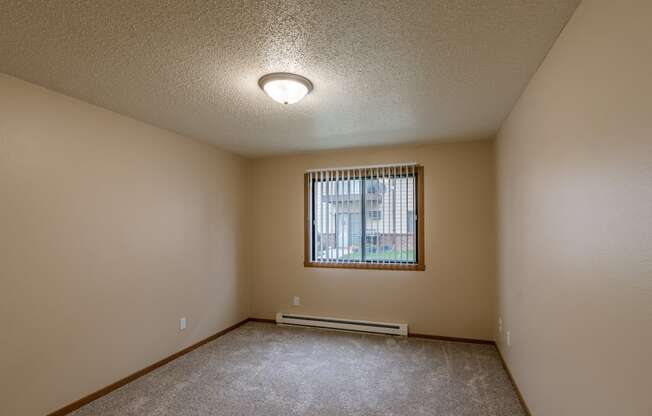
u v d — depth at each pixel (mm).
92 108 2627
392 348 3607
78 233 2496
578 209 1491
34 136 2248
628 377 1109
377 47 1813
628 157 1102
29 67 2027
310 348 3613
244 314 4582
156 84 2279
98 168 2658
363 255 4250
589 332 1390
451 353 3451
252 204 4762
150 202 3125
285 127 3293
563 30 1645
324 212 4434
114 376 2723
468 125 3240
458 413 2363
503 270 3137
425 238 3984
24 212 2182
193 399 2559
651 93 976
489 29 1646
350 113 2881
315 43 1771
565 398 1642
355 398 2570
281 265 4598
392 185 4156
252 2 1428
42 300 2260
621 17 1137
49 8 1464
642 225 1027
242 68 2057
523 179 2404
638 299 1049
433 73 2127
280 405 2475
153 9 1479
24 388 2154
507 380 2848
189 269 3582
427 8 1481
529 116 2248
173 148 3422
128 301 2869
